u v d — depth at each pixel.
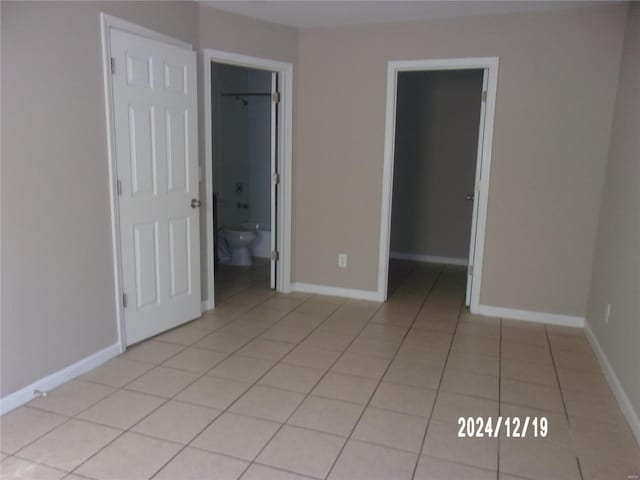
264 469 2.05
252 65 3.95
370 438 2.29
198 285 3.77
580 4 3.38
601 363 3.11
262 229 5.91
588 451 2.22
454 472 2.05
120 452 2.14
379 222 4.25
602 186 3.58
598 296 3.39
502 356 3.24
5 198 2.30
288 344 3.37
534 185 3.74
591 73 3.50
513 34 3.63
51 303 2.60
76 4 2.58
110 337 3.04
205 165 3.77
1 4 2.20
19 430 2.28
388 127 4.08
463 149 5.60
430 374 2.96
